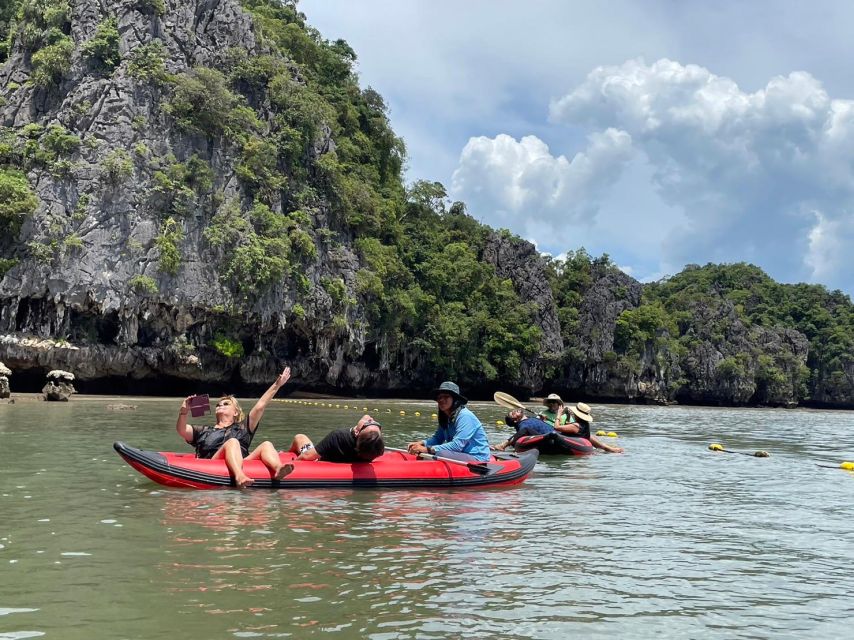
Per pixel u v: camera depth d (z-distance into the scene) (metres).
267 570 5.43
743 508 9.13
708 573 5.89
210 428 9.67
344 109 69.00
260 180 51.38
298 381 54.19
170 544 6.12
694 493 10.33
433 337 64.75
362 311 58.09
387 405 44.94
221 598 4.76
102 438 14.77
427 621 4.46
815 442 24.56
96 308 42.72
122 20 49.34
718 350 94.38
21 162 44.78
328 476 9.26
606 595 5.17
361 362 60.25
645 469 13.23
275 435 17.70
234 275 47.19
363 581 5.23
